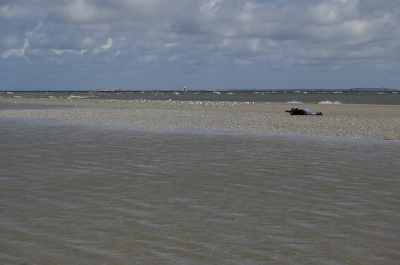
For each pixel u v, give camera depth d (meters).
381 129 32.38
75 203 12.58
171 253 8.97
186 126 35.03
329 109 59.09
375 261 8.59
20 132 30.44
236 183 15.05
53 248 9.23
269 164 18.42
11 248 9.22
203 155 20.75
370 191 13.94
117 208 12.09
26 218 11.20
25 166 18.00
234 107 64.94
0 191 13.91
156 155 20.72
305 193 13.72
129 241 9.62
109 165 18.23
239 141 25.83
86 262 8.52
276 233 10.13
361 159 19.66
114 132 30.61
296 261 8.59
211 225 10.70
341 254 8.92
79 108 63.25
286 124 36.44
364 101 98.00
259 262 8.54
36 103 82.75
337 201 12.80
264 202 12.72
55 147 23.22
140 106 68.94
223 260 8.62
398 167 17.73
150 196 13.36
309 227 10.54
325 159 19.64
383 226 10.61
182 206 12.30
